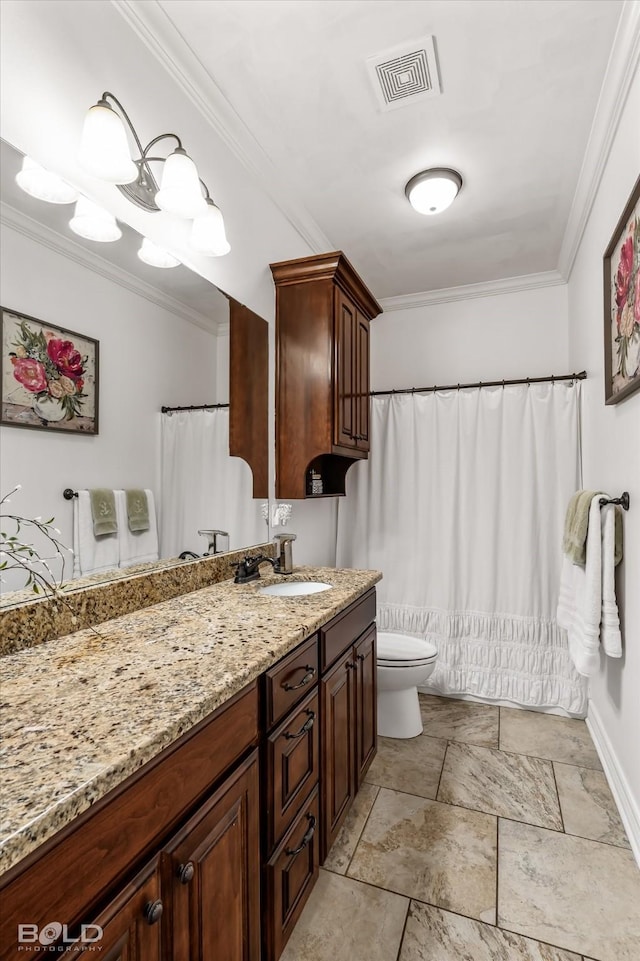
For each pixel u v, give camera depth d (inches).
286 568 76.9
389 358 134.5
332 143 73.8
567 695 96.7
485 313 125.1
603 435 78.4
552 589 99.8
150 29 53.5
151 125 56.2
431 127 70.5
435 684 106.0
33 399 43.6
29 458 43.2
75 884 22.1
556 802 68.9
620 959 45.6
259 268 81.7
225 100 64.7
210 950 31.9
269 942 40.8
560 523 99.3
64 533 46.4
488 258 110.0
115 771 23.4
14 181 41.3
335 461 106.1
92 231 49.3
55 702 30.4
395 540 111.9
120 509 53.6
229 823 34.5
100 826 23.6
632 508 61.8
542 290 119.5
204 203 52.3
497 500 103.6
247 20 53.5
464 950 46.7
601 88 62.8
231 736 35.6
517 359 121.6
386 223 96.1
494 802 69.0
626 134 61.7
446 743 85.7
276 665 42.8
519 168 79.7
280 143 73.6
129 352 54.8
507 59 58.8
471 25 54.4
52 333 45.3
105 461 51.8
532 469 101.0
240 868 36.2
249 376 79.4
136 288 55.5
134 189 53.9
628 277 60.0
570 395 98.6
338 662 59.0
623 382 63.2
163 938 27.5
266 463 85.3
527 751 82.8
